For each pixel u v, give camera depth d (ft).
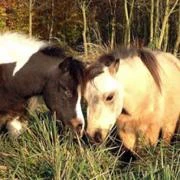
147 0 20.86
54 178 10.37
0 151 11.84
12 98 12.39
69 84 11.81
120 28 21.94
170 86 11.85
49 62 12.19
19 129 12.36
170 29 20.88
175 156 11.07
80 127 11.78
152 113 11.66
